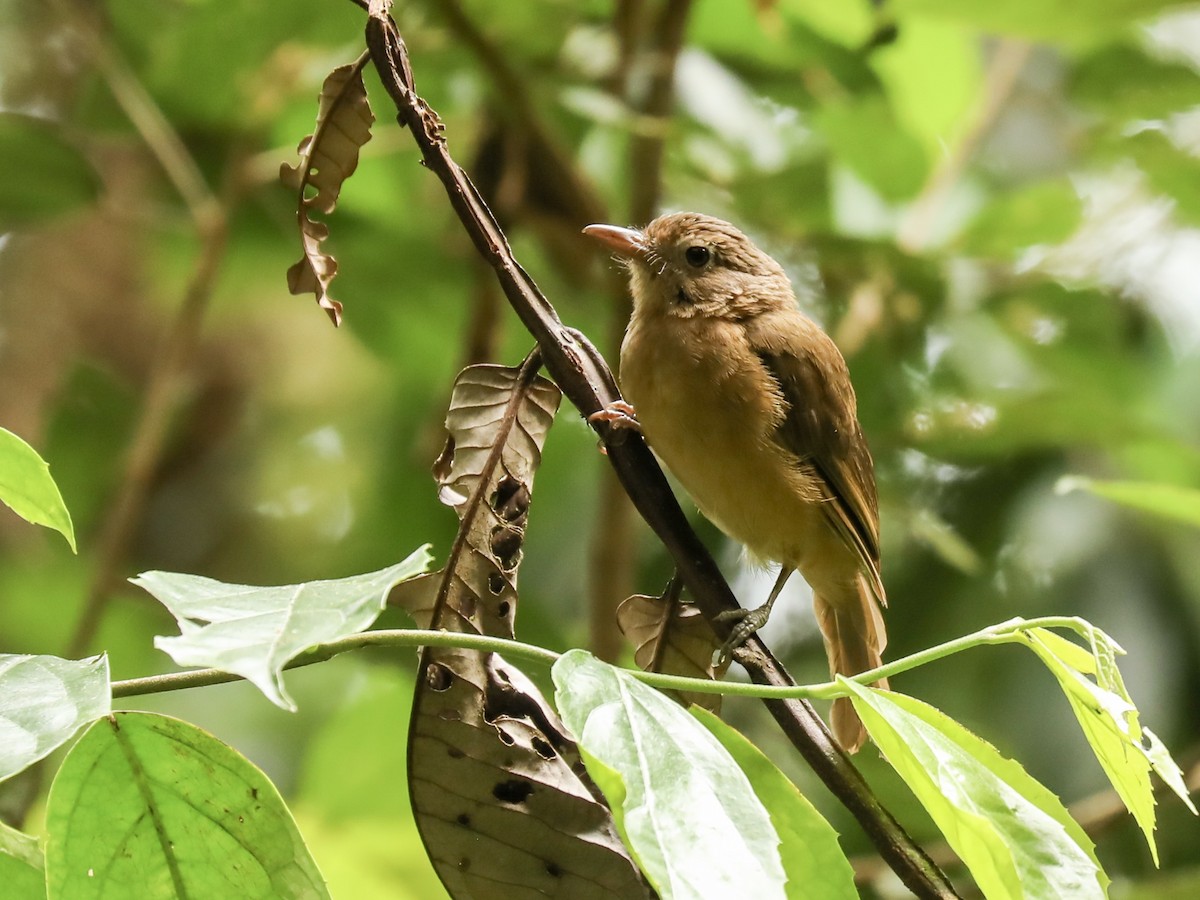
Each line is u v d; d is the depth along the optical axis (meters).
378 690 8.54
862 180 11.49
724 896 3.30
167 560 14.05
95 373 13.45
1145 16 8.66
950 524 11.08
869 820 4.82
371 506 12.41
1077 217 10.51
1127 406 11.16
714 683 3.88
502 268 5.37
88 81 11.27
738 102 11.70
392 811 8.30
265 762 10.70
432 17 9.92
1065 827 4.10
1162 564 10.63
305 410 14.84
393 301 12.02
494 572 5.23
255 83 10.31
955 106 11.43
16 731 3.46
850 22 10.81
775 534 8.66
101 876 4.12
